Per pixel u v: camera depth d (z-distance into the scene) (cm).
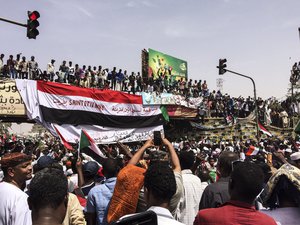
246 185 249
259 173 253
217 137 3073
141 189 349
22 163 375
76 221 370
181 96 2731
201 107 2964
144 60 3228
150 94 2330
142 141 2203
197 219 255
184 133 3141
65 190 211
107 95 2017
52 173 214
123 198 343
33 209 205
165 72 3350
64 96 1802
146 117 2258
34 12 1170
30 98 1702
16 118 1984
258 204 371
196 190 469
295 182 297
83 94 1883
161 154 438
